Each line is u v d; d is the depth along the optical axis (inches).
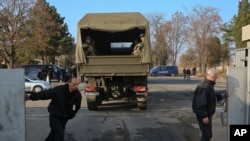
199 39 2987.2
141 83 638.5
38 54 2229.3
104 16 642.2
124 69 625.0
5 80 273.6
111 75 624.7
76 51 629.3
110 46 782.5
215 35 2989.7
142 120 521.7
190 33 3075.8
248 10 2423.7
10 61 1731.1
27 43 1774.1
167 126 473.1
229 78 283.0
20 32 1711.4
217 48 2957.7
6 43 1697.8
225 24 2984.7
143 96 631.2
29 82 1065.5
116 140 393.4
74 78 301.9
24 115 276.2
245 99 282.5
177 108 661.3
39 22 1732.3
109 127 466.9
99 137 409.1
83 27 636.1
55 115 299.6
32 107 674.2
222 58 3006.9
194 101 293.7
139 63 622.8
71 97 301.9
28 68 1521.9
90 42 667.4
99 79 637.3
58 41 2561.5
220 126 464.8
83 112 609.6
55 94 299.9
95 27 637.9
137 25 633.6
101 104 699.4
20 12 1675.7
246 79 282.4
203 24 2977.4
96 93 625.9
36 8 1708.9
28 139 399.2
